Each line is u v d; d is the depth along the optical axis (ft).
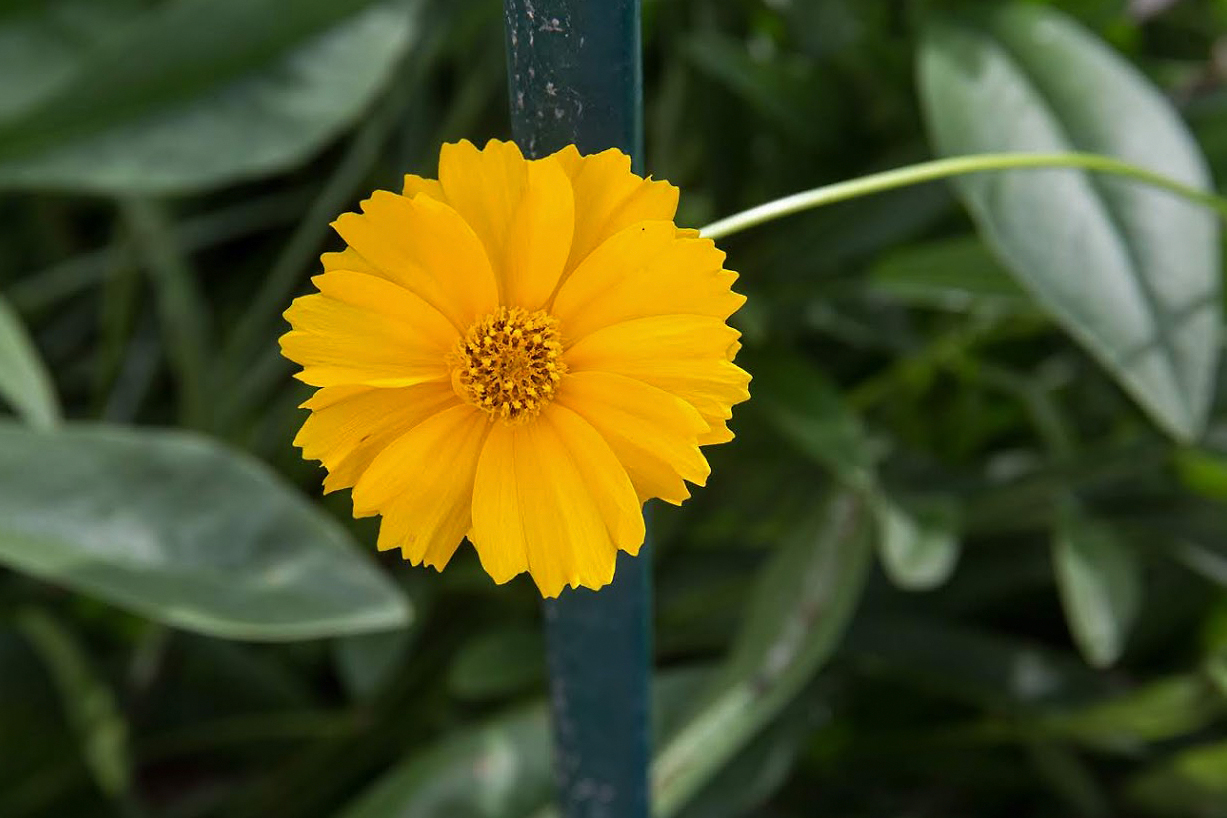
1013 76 2.17
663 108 2.60
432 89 3.00
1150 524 2.52
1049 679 2.49
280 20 2.31
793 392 2.34
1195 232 2.04
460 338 1.46
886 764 2.78
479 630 2.63
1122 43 2.60
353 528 2.60
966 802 2.82
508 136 2.88
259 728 2.51
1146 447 2.45
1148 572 2.65
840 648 2.52
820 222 2.57
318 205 2.60
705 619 2.58
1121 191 2.06
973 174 2.07
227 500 1.99
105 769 2.26
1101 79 2.15
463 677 2.35
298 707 2.54
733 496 2.63
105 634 2.63
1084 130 2.11
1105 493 2.56
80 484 1.97
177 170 2.23
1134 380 1.97
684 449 1.44
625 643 1.71
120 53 2.24
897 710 2.73
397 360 1.46
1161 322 1.99
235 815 2.51
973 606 2.70
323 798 2.56
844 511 2.29
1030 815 2.82
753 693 2.08
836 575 2.20
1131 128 2.11
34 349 2.94
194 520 1.98
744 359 2.43
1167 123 2.12
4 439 1.98
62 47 2.52
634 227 1.44
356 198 2.97
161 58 2.26
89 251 3.15
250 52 2.30
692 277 1.44
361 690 2.33
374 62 2.33
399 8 2.38
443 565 1.48
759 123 2.61
